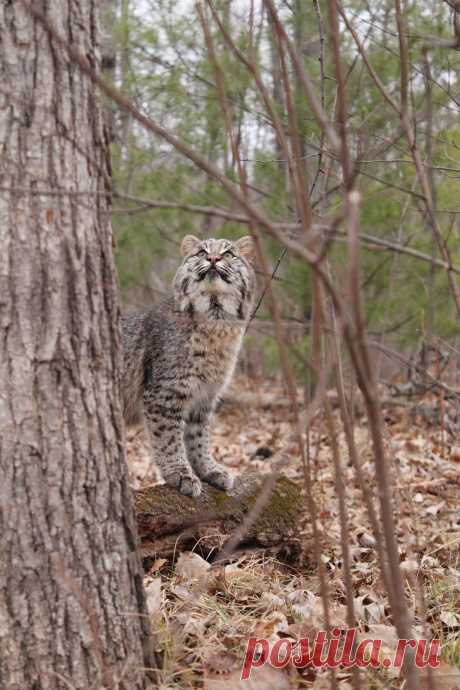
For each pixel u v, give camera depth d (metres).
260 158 9.65
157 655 4.02
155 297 12.38
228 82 8.93
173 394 6.77
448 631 4.82
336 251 8.53
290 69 8.67
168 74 10.62
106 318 3.65
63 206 3.44
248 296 7.05
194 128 10.47
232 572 5.45
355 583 5.54
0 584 3.36
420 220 9.98
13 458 3.37
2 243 3.34
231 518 5.93
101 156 3.61
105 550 3.60
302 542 6.06
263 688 4.00
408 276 9.92
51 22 3.33
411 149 3.38
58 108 3.39
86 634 3.50
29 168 3.35
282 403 12.19
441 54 6.39
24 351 3.38
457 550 6.21
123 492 3.72
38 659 3.41
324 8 7.86
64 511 3.47
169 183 10.52
